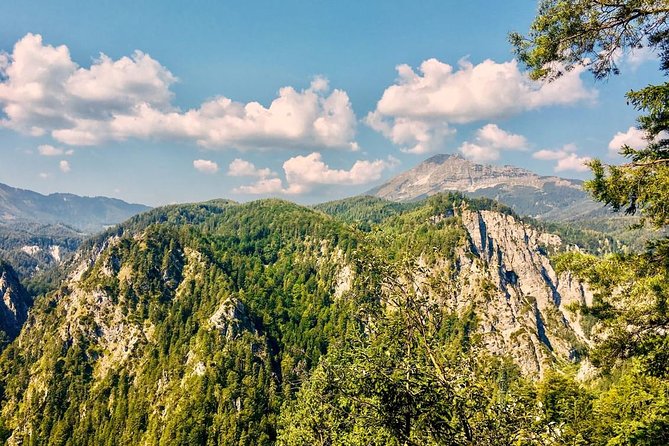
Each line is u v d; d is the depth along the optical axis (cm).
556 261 2084
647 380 1930
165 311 19275
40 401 16200
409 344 1541
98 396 16000
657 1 1633
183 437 12850
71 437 14988
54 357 17362
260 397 14050
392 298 1599
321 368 1582
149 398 15275
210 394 14038
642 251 1928
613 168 1767
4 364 18125
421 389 1298
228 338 16462
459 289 1703
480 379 1402
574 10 1744
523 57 1930
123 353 17600
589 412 2456
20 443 15225
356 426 1488
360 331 1561
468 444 1265
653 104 1670
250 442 12612
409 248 1684
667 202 1593
